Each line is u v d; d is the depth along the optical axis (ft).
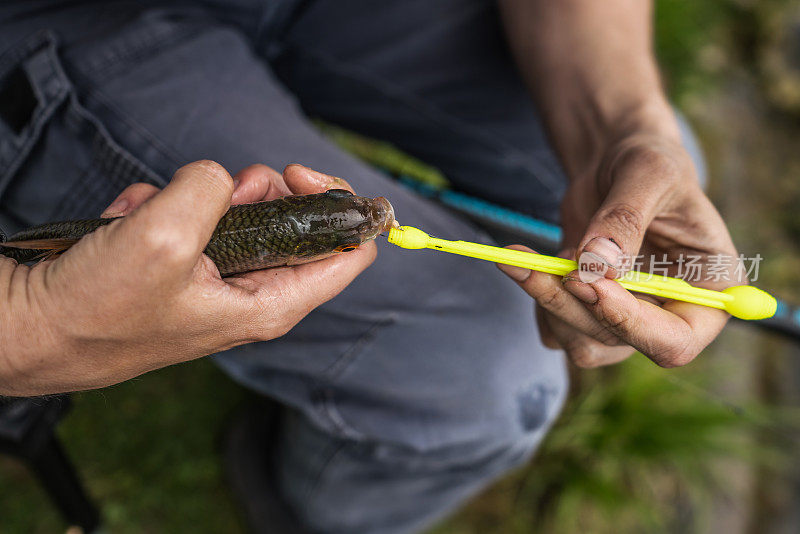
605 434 2.41
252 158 1.55
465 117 2.02
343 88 2.00
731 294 1.28
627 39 1.67
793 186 3.41
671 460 2.41
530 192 2.17
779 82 3.79
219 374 2.29
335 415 1.67
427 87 1.97
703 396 2.49
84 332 1.15
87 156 1.48
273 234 1.23
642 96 1.57
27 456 1.64
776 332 1.63
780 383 2.77
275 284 1.25
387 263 1.60
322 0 1.89
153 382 2.20
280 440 2.04
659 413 2.41
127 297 1.13
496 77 1.95
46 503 1.99
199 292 1.17
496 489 2.42
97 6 1.61
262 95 1.63
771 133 3.61
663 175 1.32
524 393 1.67
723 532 2.44
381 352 1.60
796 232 3.23
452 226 1.71
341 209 1.24
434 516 1.98
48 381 1.21
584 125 1.63
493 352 1.64
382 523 1.96
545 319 1.41
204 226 1.13
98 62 1.52
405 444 1.68
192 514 2.11
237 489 2.07
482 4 1.88
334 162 1.62
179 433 2.18
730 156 3.41
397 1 1.90
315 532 2.02
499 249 1.26
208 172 1.15
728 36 3.91
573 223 1.55
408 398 1.65
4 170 1.49
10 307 1.14
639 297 1.35
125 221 1.11
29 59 1.50
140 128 1.51
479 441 1.69
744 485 2.57
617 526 2.43
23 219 1.54
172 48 1.57
